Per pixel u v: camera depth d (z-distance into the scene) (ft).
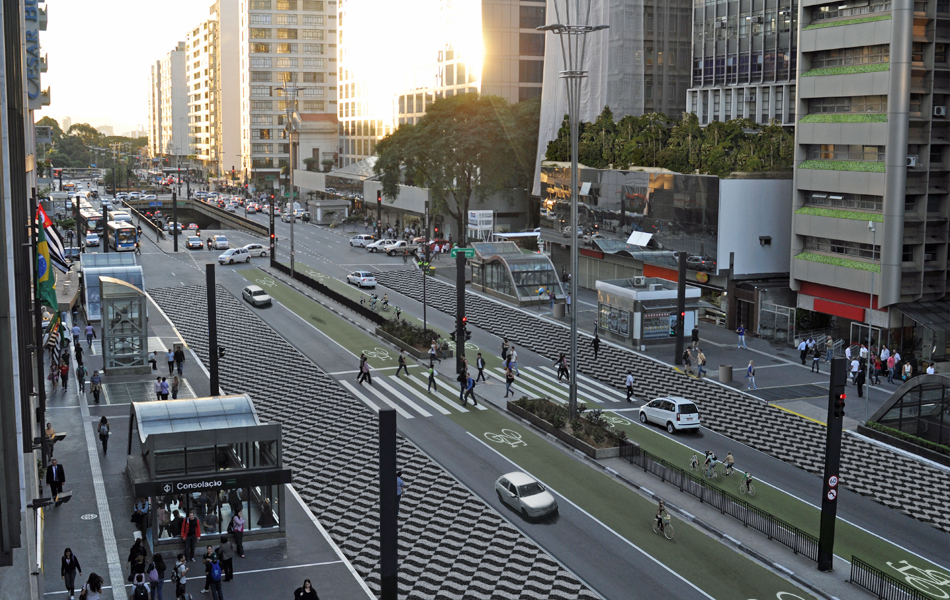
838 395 102.47
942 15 190.80
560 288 276.62
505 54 416.67
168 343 222.69
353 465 141.08
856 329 206.18
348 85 632.38
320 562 107.45
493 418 165.99
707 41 312.50
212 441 109.29
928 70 190.90
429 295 286.87
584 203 290.76
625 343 220.64
